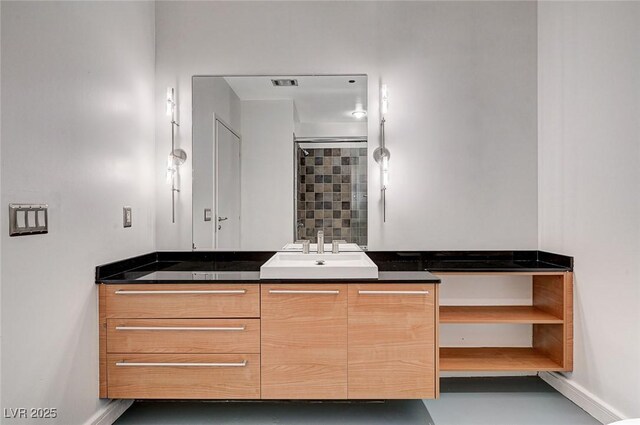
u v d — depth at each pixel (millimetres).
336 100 2771
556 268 2379
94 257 2025
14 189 1480
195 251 2768
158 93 2760
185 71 2758
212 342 2078
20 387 1510
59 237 1741
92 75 1995
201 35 2760
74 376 1855
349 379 2078
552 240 2572
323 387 2078
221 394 2076
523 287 2748
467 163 2738
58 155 1729
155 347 2074
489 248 2738
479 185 2738
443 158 2740
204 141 2775
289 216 2795
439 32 2742
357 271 2092
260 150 2803
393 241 2754
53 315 1703
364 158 2766
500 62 2730
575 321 2344
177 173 2764
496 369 2365
